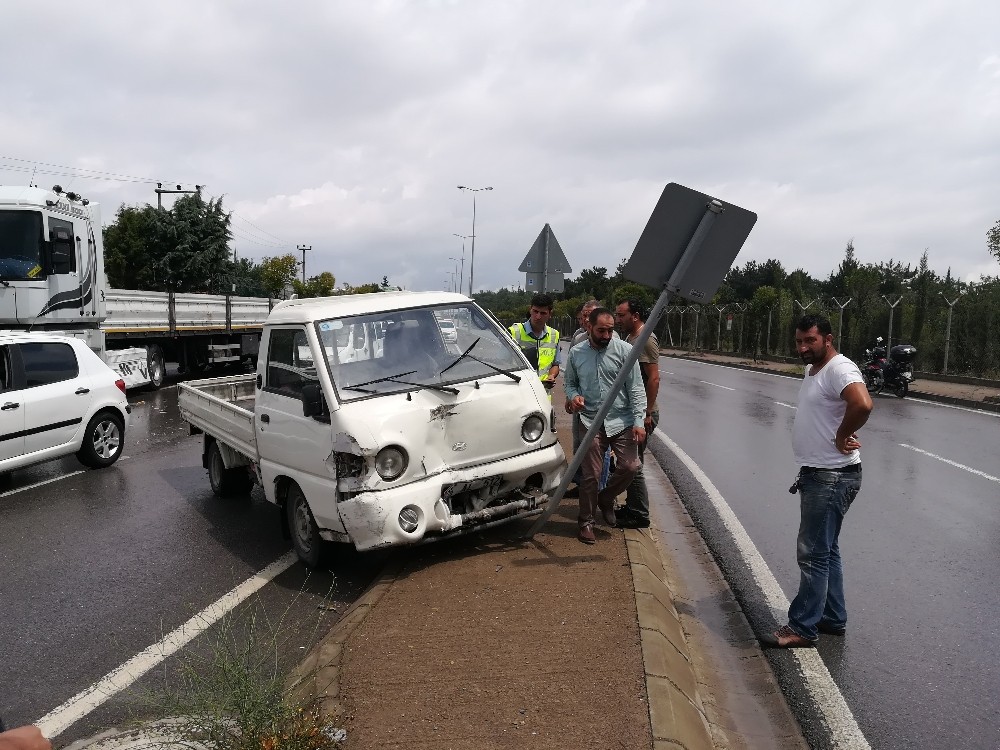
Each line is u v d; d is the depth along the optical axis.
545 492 6.00
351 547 6.41
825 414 4.48
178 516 7.68
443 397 5.50
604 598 4.84
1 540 6.98
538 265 10.29
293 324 5.85
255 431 6.55
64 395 9.36
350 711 3.62
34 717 3.99
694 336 40.22
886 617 5.10
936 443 11.53
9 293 12.05
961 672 4.34
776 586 5.68
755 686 4.28
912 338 22.19
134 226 44.69
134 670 4.46
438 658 4.12
